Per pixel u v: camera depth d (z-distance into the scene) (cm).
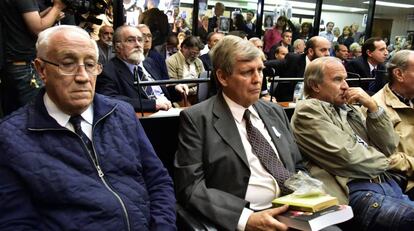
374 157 175
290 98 274
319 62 194
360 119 202
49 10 207
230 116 157
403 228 156
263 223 131
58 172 113
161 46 449
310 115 180
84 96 119
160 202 134
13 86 205
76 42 117
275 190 153
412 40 875
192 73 418
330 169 176
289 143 170
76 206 113
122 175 127
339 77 189
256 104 171
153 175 139
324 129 175
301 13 736
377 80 279
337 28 794
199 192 141
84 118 127
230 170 149
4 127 114
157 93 272
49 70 117
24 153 111
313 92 198
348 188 174
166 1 558
